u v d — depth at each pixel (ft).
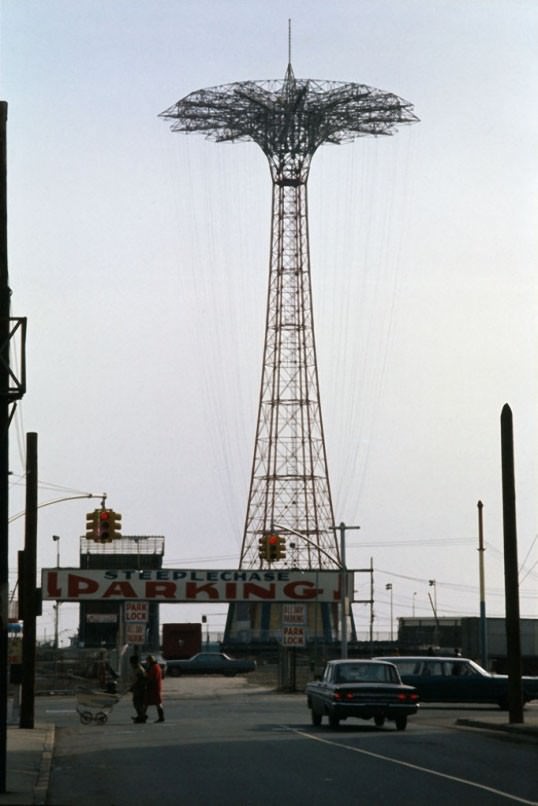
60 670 260.83
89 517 174.70
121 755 98.02
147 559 400.47
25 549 136.36
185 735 119.65
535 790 72.02
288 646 232.73
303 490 356.38
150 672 141.90
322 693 128.06
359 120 364.58
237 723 139.03
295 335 358.64
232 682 286.25
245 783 76.64
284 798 68.74
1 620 67.67
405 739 112.57
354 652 343.67
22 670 134.62
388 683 125.18
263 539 228.84
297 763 89.15
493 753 97.55
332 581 258.37
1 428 67.72
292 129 360.28
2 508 67.10
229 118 362.74
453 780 77.51
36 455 137.59
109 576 256.52
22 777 79.61
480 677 167.53
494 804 65.51
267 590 256.93
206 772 83.66
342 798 68.59
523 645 317.22
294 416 357.82
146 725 137.18
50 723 143.64
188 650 370.53
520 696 127.54
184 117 363.35
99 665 182.09
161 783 77.25
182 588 256.93
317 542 354.13
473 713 163.94
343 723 140.36
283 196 363.97
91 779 80.48
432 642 364.99
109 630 382.63
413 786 74.28
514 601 128.36
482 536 255.50
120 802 67.56
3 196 69.05
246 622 397.39
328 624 359.46
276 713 161.89
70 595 255.29
